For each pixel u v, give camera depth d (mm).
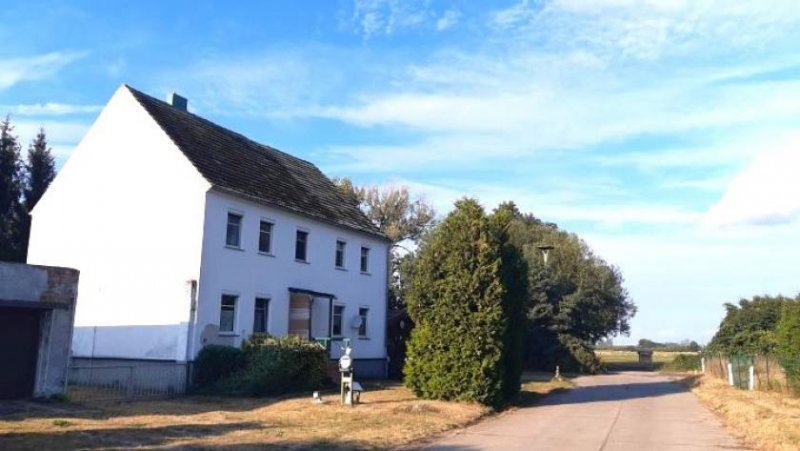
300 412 17500
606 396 27875
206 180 24969
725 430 16531
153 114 26875
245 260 26906
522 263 23734
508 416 19188
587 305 55812
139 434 13039
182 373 23484
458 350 20891
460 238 21703
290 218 29922
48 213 28422
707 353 54156
